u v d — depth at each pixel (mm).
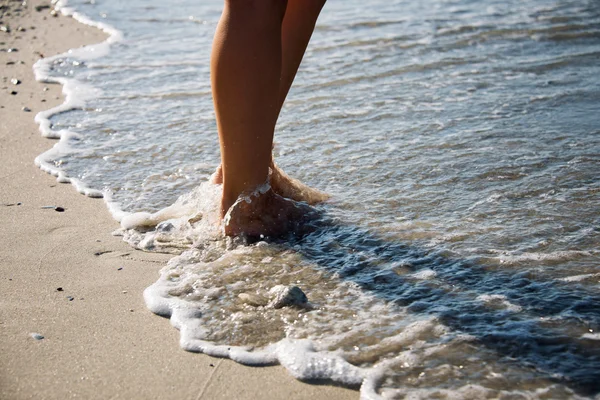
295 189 2475
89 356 1719
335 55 4422
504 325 1759
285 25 2301
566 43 4570
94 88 3967
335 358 1668
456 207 2412
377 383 1582
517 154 2820
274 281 2014
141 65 4395
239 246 2217
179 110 3543
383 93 3688
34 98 3857
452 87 3752
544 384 1551
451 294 1908
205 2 6188
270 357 1696
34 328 1829
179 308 1906
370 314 1835
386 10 5613
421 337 1729
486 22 5129
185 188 2658
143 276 2090
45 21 5793
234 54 2059
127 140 3168
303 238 2250
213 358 1710
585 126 3100
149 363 1694
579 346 1671
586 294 1876
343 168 2764
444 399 1519
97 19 5727
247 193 2234
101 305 1939
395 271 2037
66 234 2355
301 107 3504
